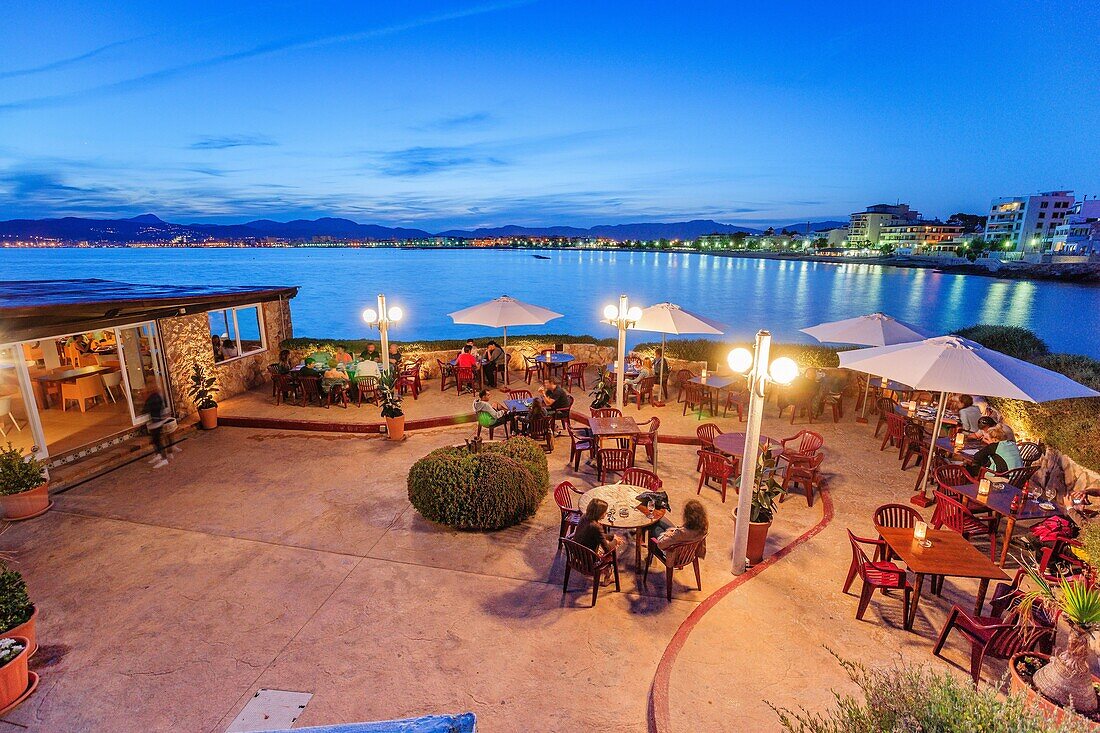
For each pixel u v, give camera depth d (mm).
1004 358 7328
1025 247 136875
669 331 11906
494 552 7121
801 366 14078
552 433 10555
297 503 8445
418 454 10469
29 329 8367
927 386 6930
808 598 5949
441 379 14797
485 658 5277
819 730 3293
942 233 181125
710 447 9672
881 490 8719
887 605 5844
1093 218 120312
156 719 4598
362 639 5527
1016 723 2748
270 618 5836
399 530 7656
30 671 5008
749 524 6555
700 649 5160
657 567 6785
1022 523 7617
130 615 5871
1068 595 3797
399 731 1992
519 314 13258
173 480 9242
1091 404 8844
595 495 6996
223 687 4922
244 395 13672
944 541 5746
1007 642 4520
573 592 6293
